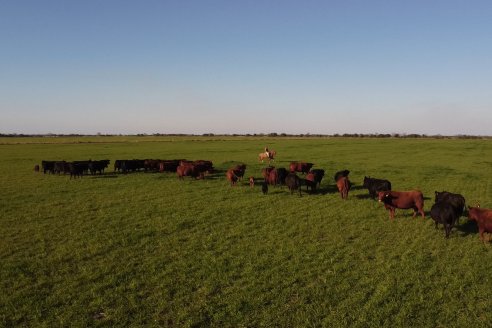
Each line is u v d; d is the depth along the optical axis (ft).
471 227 56.65
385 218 62.95
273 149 231.50
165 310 34.09
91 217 66.08
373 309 33.40
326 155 187.11
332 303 34.73
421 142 306.96
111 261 45.50
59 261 45.57
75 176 117.80
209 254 47.03
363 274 40.75
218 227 59.00
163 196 84.02
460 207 59.41
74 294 37.01
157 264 44.19
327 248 48.78
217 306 34.58
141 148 249.96
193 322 31.91
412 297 35.37
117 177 115.34
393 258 45.24
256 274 40.93
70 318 32.76
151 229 58.03
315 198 79.51
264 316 32.76
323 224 59.93
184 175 109.29
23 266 44.11
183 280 39.78
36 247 50.49
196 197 82.23
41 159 175.73
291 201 76.79
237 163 151.53
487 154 191.01
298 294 36.47
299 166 114.21
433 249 48.16
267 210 69.31
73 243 51.90
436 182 101.65
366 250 48.06
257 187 93.91
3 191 92.17
